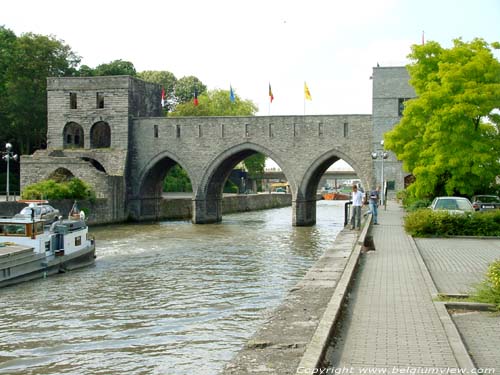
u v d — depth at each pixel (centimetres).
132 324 2006
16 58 7456
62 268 3077
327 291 1479
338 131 5906
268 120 6088
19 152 8181
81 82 6456
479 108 3869
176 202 7262
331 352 1004
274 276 2956
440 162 3950
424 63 4366
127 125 6369
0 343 1789
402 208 5031
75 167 5925
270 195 10250
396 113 5741
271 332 1105
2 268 2619
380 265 1939
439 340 1075
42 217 3619
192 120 6297
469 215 2950
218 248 4125
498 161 4041
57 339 1831
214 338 1814
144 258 3609
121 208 6219
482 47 4225
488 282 1502
